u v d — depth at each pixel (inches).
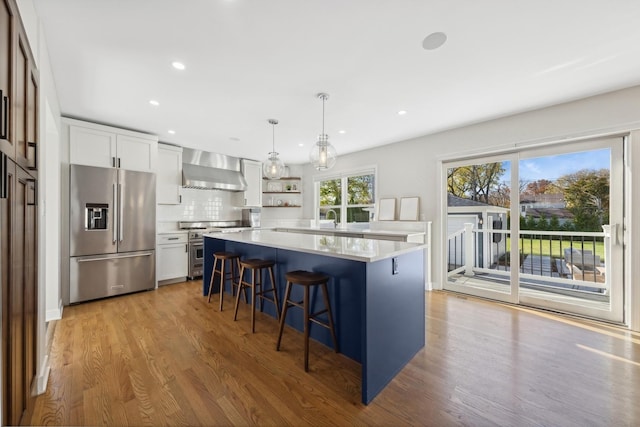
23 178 55.8
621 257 113.5
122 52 84.2
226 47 82.0
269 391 69.9
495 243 147.7
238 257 131.7
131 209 153.5
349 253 73.6
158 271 169.0
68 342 94.8
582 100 116.6
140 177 157.1
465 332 105.4
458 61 89.4
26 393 58.0
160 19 70.1
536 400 66.9
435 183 165.8
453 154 156.5
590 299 122.0
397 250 80.4
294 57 87.2
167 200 183.5
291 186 259.9
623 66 92.0
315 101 119.4
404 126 152.3
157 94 112.7
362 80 101.3
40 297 72.2
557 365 82.2
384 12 67.9
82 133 138.3
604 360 84.9
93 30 74.2
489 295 147.1
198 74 97.1
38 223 68.0
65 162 133.5
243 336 100.7
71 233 134.3
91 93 111.5
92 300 141.7
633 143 106.7
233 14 68.4
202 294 153.6
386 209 188.2
